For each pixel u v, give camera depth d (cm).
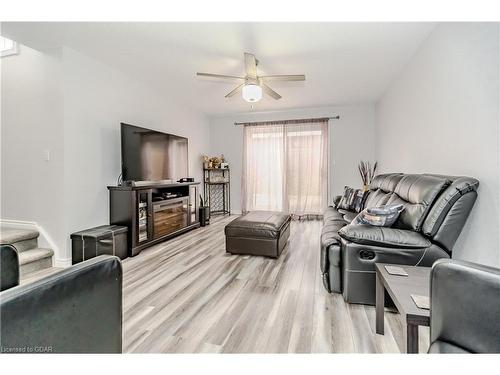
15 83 279
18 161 282
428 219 165
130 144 324
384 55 286
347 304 184
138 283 223
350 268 179
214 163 561
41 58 269
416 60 277
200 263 272
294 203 538
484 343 74
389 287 125
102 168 310
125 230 294
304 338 146
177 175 434
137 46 266
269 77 286
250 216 329
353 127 512
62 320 72
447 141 206
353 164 514
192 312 175
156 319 167
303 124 532
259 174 564
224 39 251
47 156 271
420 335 152
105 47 268
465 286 79
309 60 299
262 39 252
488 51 153
